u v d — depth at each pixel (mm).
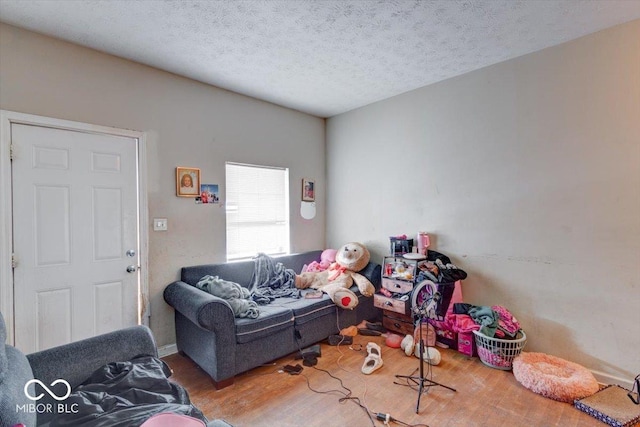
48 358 1436
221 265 3100
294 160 3990
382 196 3711
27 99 2180
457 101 3037
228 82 3117
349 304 3021
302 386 2250
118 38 2307
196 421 1122
